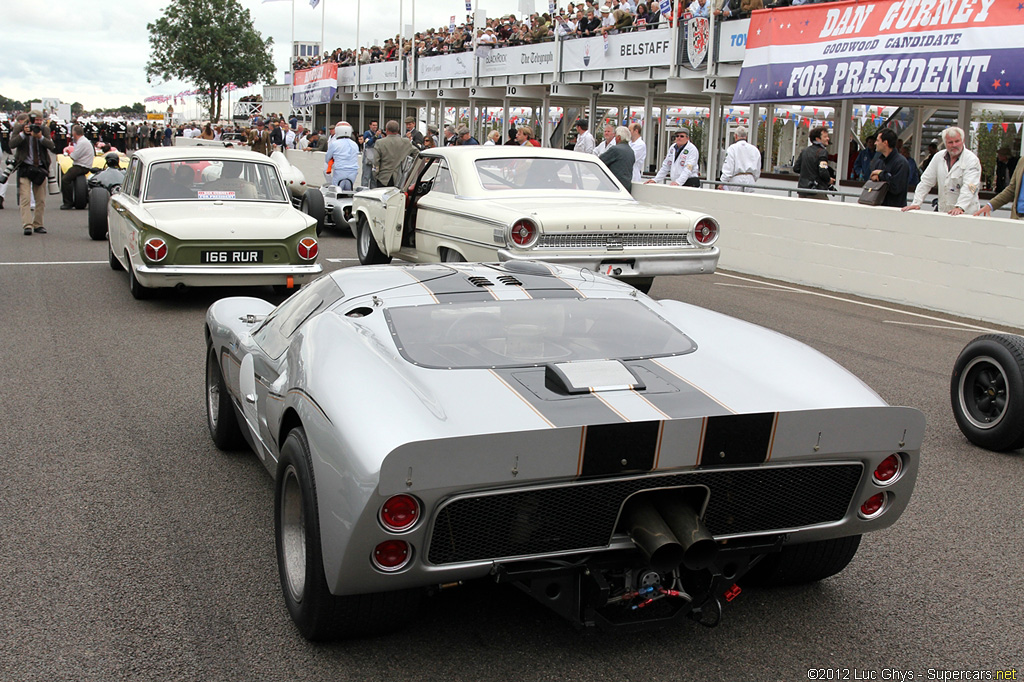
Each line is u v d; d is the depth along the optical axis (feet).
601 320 11.50
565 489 8.64
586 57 74.23
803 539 9.79
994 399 16.89
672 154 52.11
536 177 29.22
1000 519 13.73
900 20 43.14
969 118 48.37
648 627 9.24
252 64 231.71
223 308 16.29
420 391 9.12
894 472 9.80
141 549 12.16
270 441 11.64
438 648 9.71
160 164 30.78
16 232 47.37
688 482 8.99
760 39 51.70
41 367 21.68
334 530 8.52
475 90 92.89
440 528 8.50
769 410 9.18
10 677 9.07
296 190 51.24
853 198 53.78
